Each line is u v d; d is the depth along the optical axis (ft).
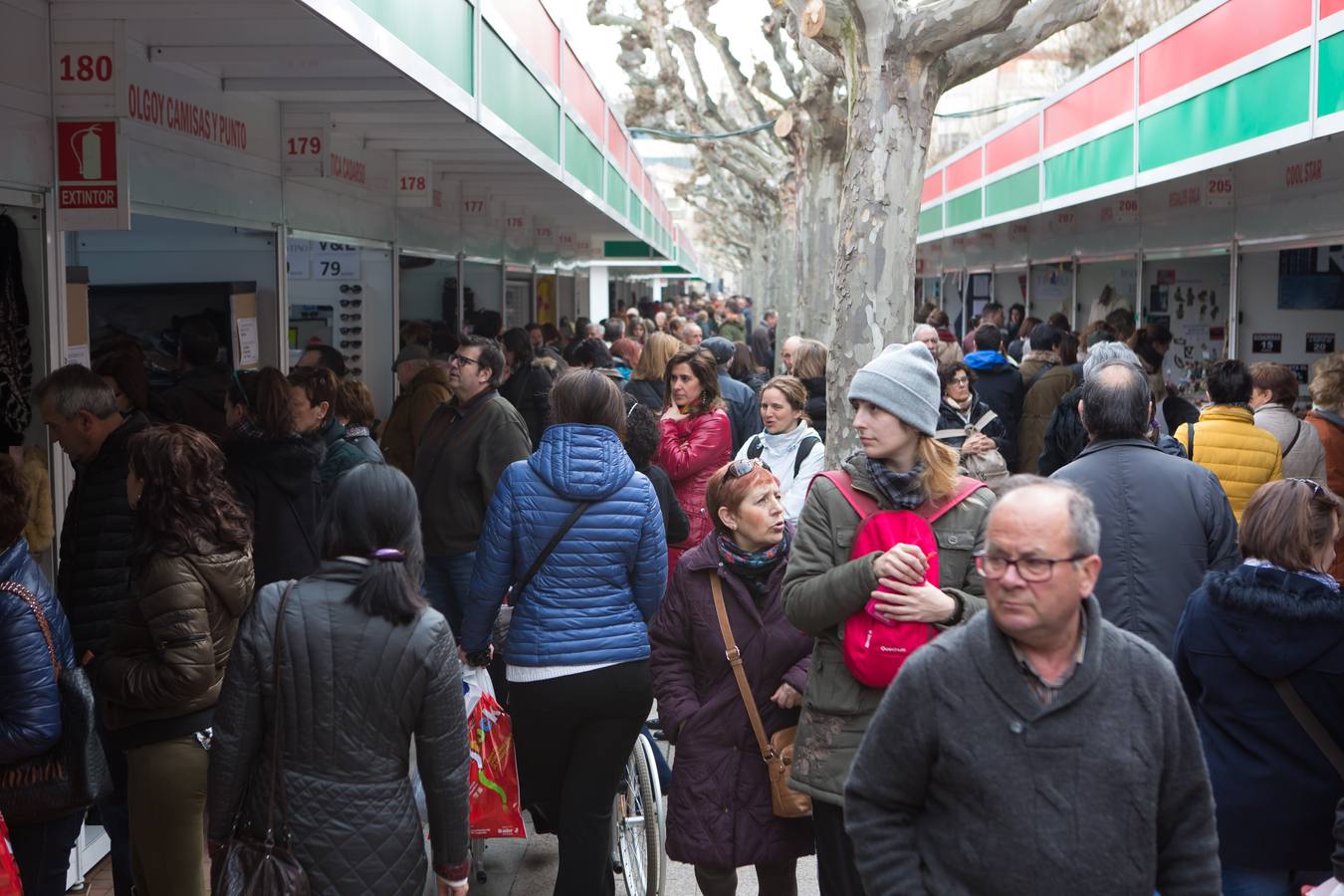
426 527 22.66
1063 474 14.24
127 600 13.16
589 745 15.20
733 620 13.64
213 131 24.36
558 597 15.11
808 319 59.36
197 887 13.56
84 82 18.10
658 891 16.44
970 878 8.32
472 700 15.44
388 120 31.50
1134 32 70.13
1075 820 8.13
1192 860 8.41
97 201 18.20
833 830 12.01
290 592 10.89
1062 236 62.44
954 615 11.26
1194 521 13.80
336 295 39.78
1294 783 12.01
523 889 17.84
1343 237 33.53
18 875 11.70
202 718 13.33
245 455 17.88
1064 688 8.24
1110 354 17.75
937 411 11.96
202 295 28.94
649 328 58.54
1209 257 49.55
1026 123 56.75
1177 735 8.35
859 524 11.95
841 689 11.82
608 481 15.21
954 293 89.92
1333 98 26.94
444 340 36.96
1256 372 22.67
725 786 13.55
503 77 24.97
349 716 10.68
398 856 10.76
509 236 60.23
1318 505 12.05
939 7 26.30
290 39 20.35
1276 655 11.87
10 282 17.95
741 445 30.35
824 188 57.98
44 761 12.49
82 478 15.25
